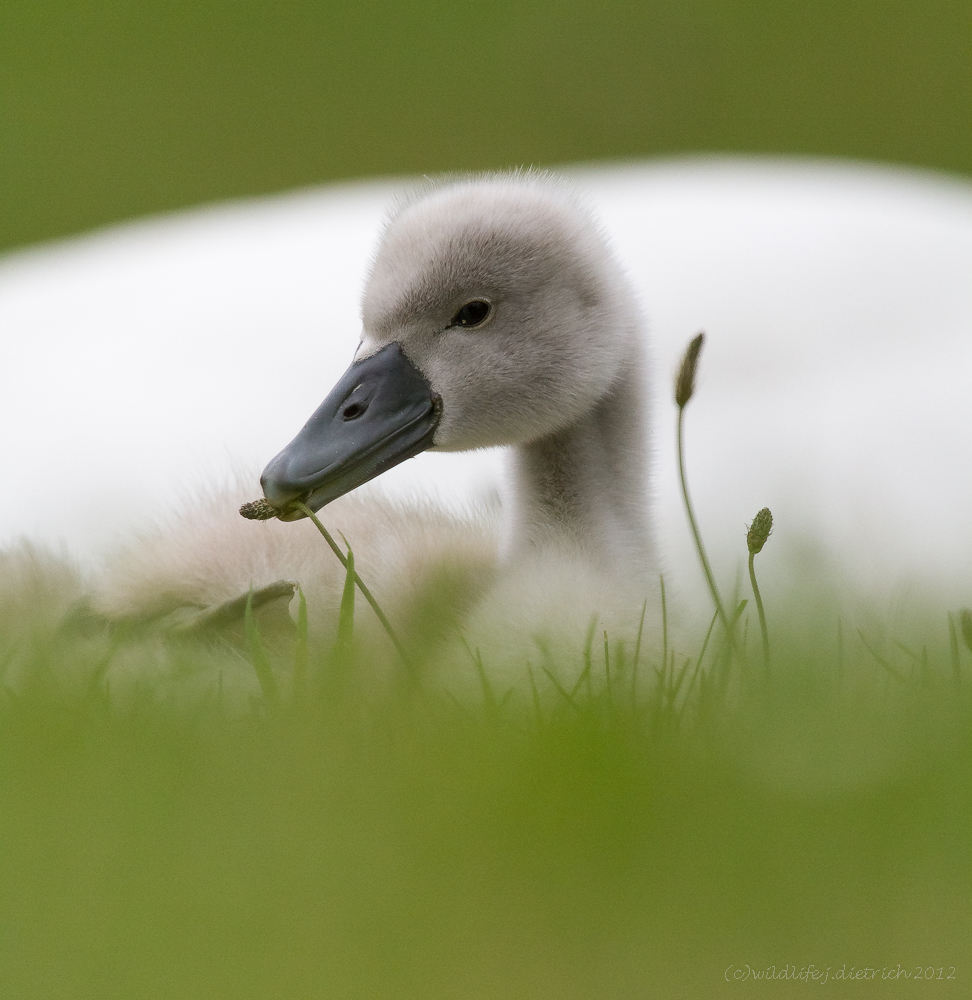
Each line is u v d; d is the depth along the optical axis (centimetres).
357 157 1148
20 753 416
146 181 1112
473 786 414
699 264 493
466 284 428
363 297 429
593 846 412
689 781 414
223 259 502
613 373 429
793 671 420
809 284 483
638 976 409
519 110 1170
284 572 428
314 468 426
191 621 425
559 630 424
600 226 430
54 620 430
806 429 455
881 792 413
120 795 414
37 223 1081
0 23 1184
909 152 1130
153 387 459
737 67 1179
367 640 426
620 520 429
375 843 412
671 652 423
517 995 405
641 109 1168
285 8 1216
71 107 1141
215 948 410
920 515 448
